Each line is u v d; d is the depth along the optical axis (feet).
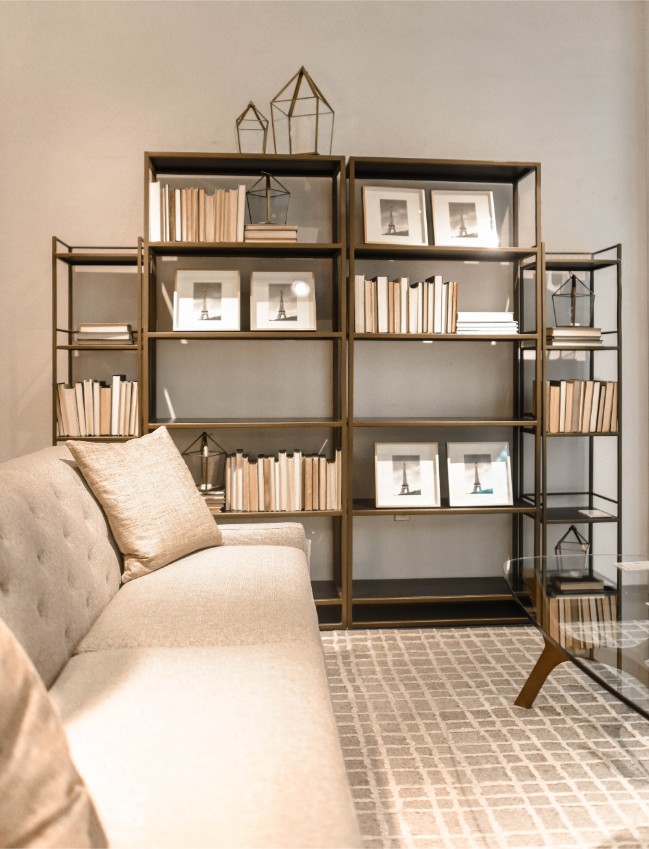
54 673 5.40
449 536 12.27
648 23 12.30
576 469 12.53
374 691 8.55
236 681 5.07
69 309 11.56
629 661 5.93
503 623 10.99
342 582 10.80
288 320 11.19
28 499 6.01
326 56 11.75
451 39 11.96
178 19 11.56
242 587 7.14
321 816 3.51
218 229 10.70
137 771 3.87
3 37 11.37
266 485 10.77
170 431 11.75
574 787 6.53
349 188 10.71
